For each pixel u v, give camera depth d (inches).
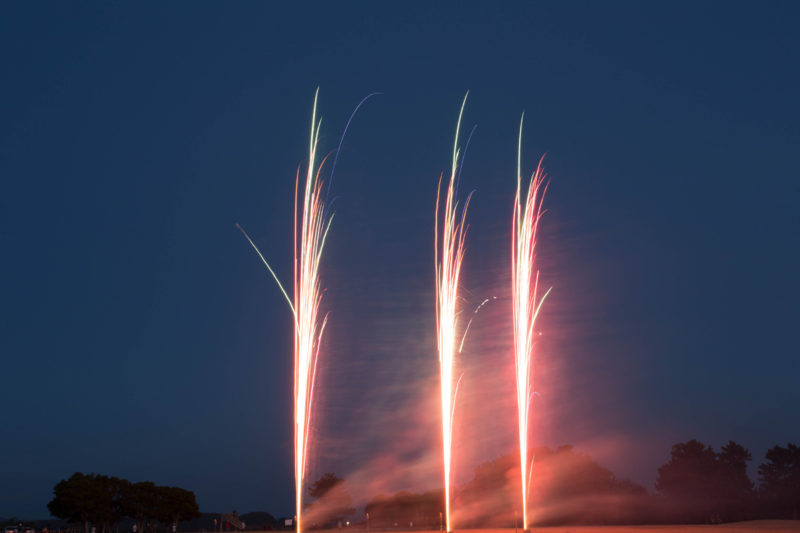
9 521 5659.5
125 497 4800.7
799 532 3189.0
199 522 6087.6
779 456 5246.1
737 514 4749.0
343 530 4729.3
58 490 4589.1
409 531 4116.6
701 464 5147.6
